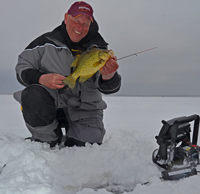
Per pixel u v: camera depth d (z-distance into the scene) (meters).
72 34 2.36
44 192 1.43
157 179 1.62
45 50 2.34
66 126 2.68
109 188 1.67
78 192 1.46
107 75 2.26
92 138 2.37
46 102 2.14
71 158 1.93
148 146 2.38
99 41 2.56
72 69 2.39
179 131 1.85
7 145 2.01
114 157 1.98
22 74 2.26
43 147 2.14
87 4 2.32
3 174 1.63
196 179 1.52
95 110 2.49
